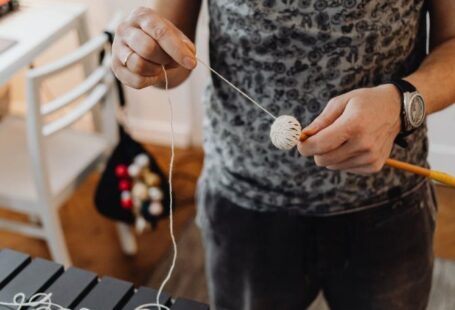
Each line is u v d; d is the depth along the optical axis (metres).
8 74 1.42
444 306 1.60
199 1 0.98
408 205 0.93
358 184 0.89
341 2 0.79
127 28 0.80
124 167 1.65
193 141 2.30
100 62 1.52
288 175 0.90
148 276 1.76
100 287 0.84
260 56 0.84
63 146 1.64
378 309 1.01
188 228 1.91
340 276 1.01
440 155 1.97
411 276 0.99
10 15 1.63
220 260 1.05
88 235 1.93
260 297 1.04
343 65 0.82
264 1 0.81
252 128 0.89
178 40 0.77
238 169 0.94
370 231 0.94
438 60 0.85
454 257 1.77
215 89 0.92
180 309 0.81
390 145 0.77
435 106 0.82
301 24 0.80
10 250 0.90
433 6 0.88
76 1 2.00
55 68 1.32
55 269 0.87
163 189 1.71
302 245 0.97
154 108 2.25
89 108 1.49
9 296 0.84
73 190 1.58
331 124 0.73
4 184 1.51
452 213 1.92
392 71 0.85
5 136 1.68
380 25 0.81
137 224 1.72
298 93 0.85
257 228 0.97
